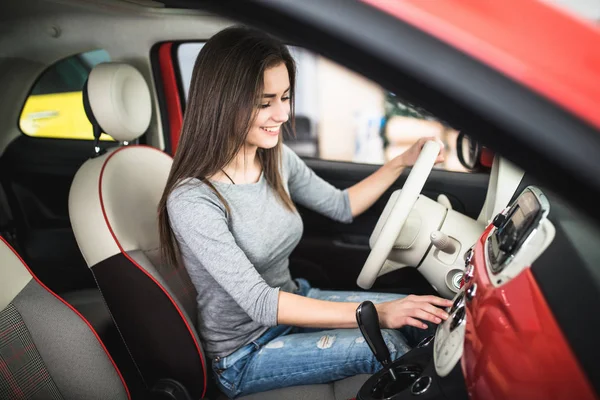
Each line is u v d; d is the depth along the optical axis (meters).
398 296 1.49
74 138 2.02
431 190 1.72
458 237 1.35
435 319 1.07
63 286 2.01
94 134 1.45
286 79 1.22
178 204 1.24
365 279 1.31
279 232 1.37
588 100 0.46
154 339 1.28
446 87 0.47
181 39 1.73
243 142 1.24
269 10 0.50
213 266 1.20
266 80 1.18
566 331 0.59
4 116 1.92
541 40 0.48
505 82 0.46
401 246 1.38
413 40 0.48
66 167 2.00
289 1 0.50
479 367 0.66
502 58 0.47
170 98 1.87
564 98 0.46
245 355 1.34
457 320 0.81
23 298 1.15
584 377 0.55
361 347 1.27
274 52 1.18
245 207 1.31
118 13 1.68
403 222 1.27
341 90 2.39
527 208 0.78
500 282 0.70
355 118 2.17
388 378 0.92
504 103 0.46
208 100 1.20
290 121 1.35
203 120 1.21
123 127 1.44
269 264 1.38
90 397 1.19
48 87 1.93
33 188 2.01
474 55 0.47
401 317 1.08
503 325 0.65
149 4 1.64
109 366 1.24
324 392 1.29
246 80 1.16
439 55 0.47
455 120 0.48
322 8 0.49
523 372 0.60
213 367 1.36
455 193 1.72
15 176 1.98
